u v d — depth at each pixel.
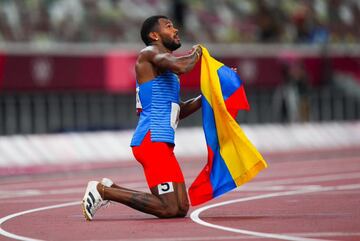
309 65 80.56
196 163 61.28
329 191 38.38
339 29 95.69
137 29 80.44
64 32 75.44
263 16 86.50
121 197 28.08
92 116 69.06
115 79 68.50
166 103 28.55
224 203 33.69
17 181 50.19
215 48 74.19
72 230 25.84
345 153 70.19
